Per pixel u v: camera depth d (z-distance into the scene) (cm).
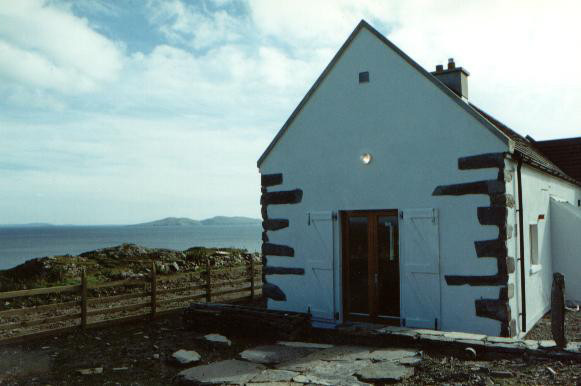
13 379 707
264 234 1173
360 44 1046
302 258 1104
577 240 1256
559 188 1432
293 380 653
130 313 1273
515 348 707
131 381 699
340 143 1064
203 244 12544
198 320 1025
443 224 927
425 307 939
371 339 854
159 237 19425
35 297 1418
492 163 877
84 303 1029
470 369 667
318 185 1091
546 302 1191
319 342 910
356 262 1043
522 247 951
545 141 2034
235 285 1736
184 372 706
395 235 995
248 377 672
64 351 866
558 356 673
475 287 886
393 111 998
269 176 1170
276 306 1138
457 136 919
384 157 1004
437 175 939
